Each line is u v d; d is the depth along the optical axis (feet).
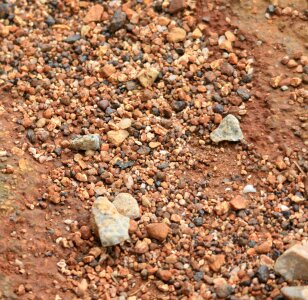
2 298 2.60
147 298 2.61
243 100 2.92
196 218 2.72
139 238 2.69
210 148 2.85
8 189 2.74
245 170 2.81
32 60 3.01
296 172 2.78
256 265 2.64
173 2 3.08
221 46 3.01
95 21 3.09
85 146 2.82
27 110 2.90
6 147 2.81
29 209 2.72
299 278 2.61
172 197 2.76
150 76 2.94
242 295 2.60
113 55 3.01
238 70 2.97
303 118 2.86
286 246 2.66
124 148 2.84
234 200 2.73
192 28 3.06
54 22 3.10
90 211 2.73
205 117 2.88
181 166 2.81
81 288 2.62
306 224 2.70
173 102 2.91
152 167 2.81
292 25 3.03
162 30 3.05
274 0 3.07
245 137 2.85
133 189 2.77
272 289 2.61
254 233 2.69
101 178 2.79
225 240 2.68
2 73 2.98
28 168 2.78
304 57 2.97
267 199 2.75
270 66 2.96
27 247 2.67
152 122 2.88
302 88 2.92
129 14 3.08
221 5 3.09
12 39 3.06
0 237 2.67
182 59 2.99
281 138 2.84
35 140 2.84
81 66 2.99
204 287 2.61
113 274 2.65
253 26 3.04
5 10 3.11
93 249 2.66
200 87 2.94
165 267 2.64
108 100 2.92
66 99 2.92
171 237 2.69
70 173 2.79
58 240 2.68
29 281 2.62
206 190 2.77
